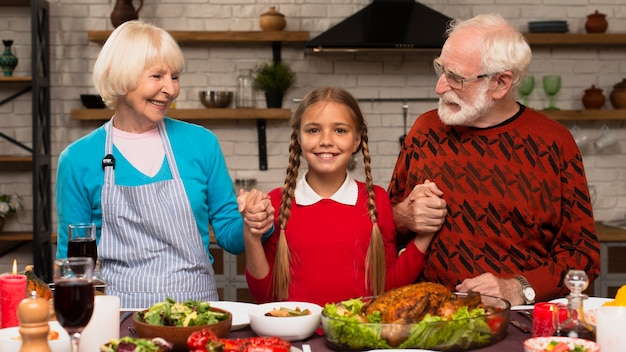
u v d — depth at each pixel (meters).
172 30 5.02
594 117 4.87
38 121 4.80
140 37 2.23
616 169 5.18
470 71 2.29
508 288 2.12
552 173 2.35
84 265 1.45
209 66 5.05
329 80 5.09
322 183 2.22
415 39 4.51
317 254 2.16
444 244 2.34
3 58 4.81
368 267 2.16
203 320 1.63
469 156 2.38
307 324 1.66
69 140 5.05
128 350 1.37
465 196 2.35
